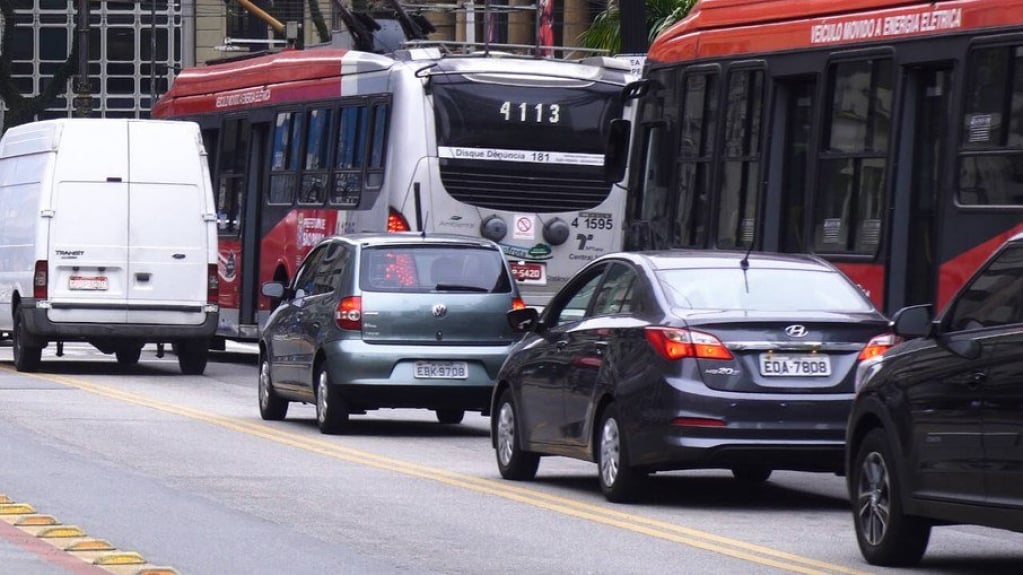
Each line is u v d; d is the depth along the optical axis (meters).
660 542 34.62
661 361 38.38
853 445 33.09
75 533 34.25
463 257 55.72
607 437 40.31
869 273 46.91
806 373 38.09
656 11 95.06
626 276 41.31
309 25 187.50
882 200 46.59
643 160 60.91
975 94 42.97
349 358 54.16
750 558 32.75
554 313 44.16
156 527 35.28
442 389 54.31
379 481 43.78
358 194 74.38
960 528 38.44
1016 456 28.64
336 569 30.75
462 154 71.44
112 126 78.31
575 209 72.25
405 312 54.41
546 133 72.00
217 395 69.56
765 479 46.06
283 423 59.06
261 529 35.28
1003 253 30.25
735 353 38.00
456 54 72.69
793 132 51.81
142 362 89.81
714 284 39.97
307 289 58.72
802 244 50.62
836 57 49.00
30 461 45.69
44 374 78.38
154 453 48.53
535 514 38.34
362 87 75.00
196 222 78.81
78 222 77.44
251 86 88.25
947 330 30.97
